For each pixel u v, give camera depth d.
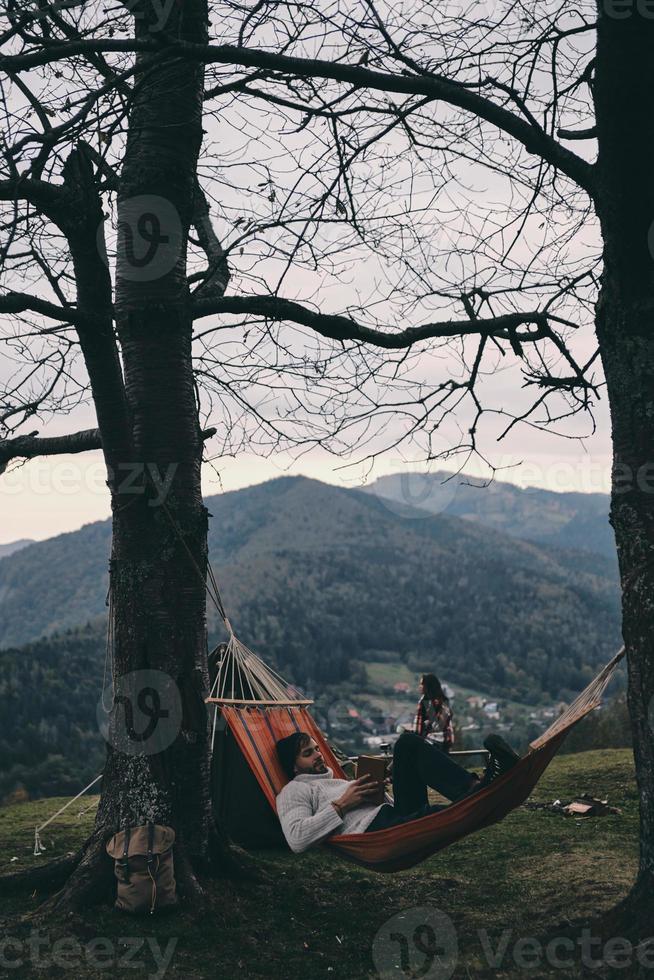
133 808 5.08
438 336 5.72
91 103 4.15
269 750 5.23
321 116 4.84
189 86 5.34
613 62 3.73
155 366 5.43
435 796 9.05
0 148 4.21
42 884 5.20
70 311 4.86
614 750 11.05
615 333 4.23
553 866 5.64
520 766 4.24
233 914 4.85
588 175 4.48
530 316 5.67
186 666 5.30
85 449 5.93
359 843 4.51
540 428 5.81
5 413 6.11
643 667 4.04
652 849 3.98
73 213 4.74
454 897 5.19
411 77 4.36
